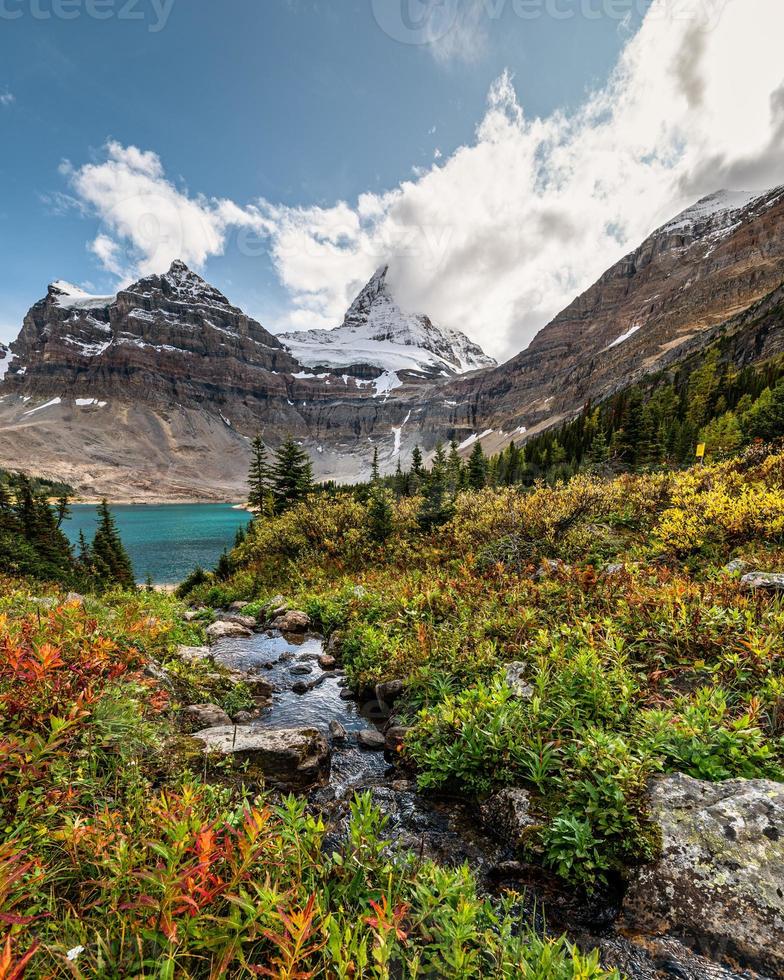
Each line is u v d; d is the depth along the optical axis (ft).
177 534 363.76
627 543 40.73
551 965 7.52
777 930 9.56
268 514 120.67
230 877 8.07
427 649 25.91
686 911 10.35
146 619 28.94
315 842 9.43
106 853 7.95
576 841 11.68
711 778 13.20
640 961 9.81
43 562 67.21
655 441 143.33
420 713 19.49
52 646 14.21
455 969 7.40
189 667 26.25
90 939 6.93
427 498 65.72
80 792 10.46
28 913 6.96
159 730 16.71
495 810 14.38
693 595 23.12
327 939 7.11
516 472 217.15
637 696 17.53
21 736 10.98
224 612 56.95
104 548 135.44
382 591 40.04
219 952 6.76
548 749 14.60
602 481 56.18
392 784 17.52
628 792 12.54
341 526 69.72
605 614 24.56
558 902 11.51
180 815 9.10
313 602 45.14
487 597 30.86
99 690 13.64
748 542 31.86
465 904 7.94
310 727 21.76
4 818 9.23
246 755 17.33
